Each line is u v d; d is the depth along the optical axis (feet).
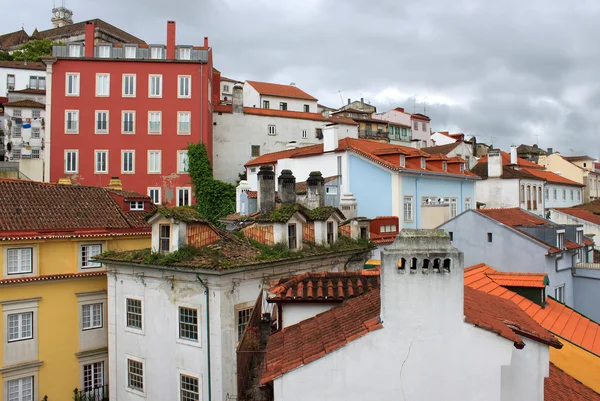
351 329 28.30
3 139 208.95
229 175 184.96
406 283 26.37
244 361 47.57
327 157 130.00
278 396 26.73
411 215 122.21
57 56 149.48
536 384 29.63
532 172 192.34
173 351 60.59
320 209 77.56
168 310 61.31
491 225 76.48
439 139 271.49
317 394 26.50
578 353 41.75
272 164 148.25
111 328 68.03
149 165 151.74
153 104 152.76
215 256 58.85
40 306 75.15
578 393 36.52
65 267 78.43
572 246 80.48
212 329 56.80
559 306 55.83
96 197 91.35
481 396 25.93
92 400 78.38
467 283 48.19
